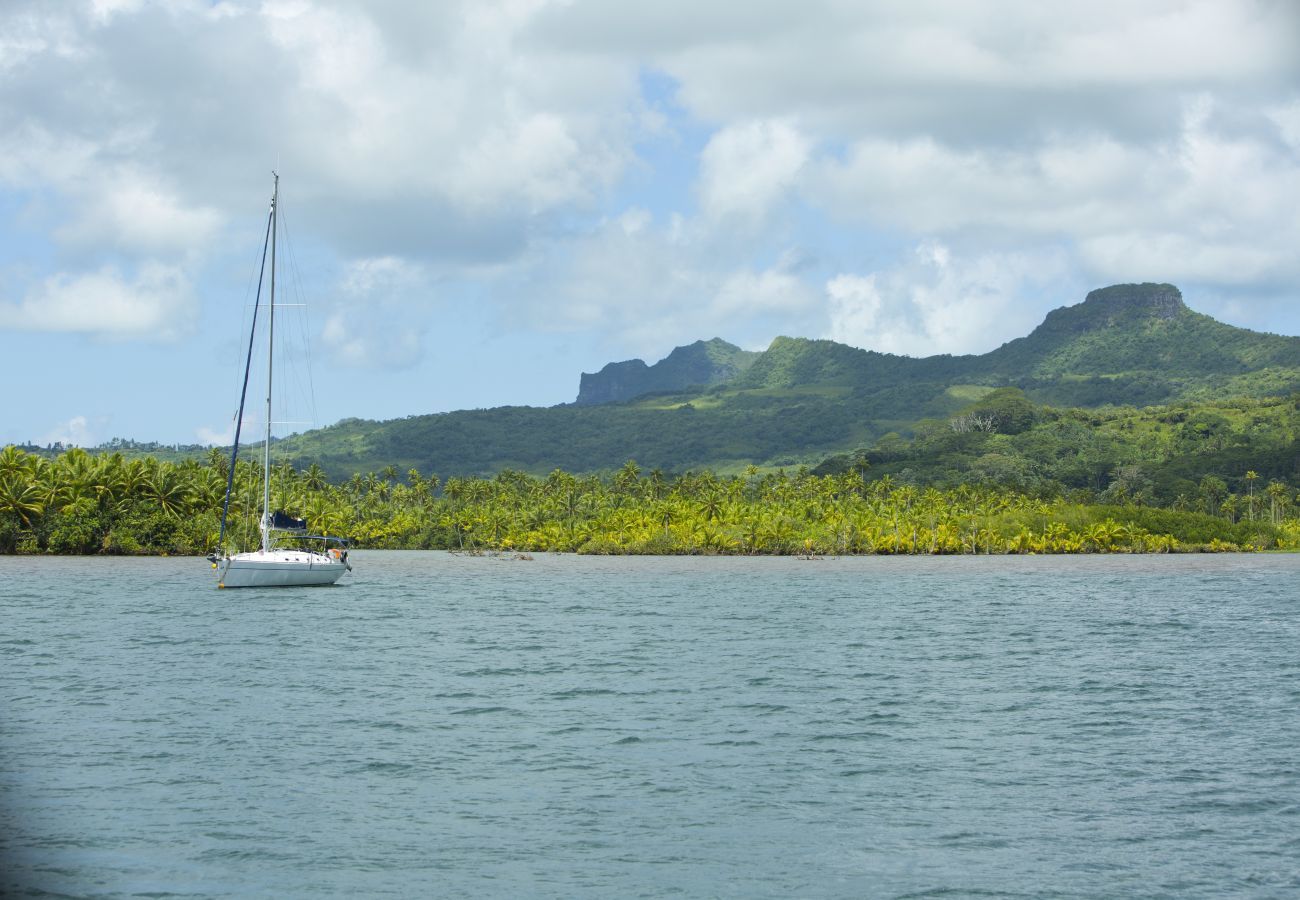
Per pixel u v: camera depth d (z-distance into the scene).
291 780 35.09
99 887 26.02
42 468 179.00
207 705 47.38
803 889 26.38
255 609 91.94
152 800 32.69
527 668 59.88
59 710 45.78
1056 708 48.50
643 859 28.28
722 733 42.81
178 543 174.00
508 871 27.33
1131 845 29.48
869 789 34.75
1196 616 94.31
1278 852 28.98
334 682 54.19
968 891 26.33
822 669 60.38
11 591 107.38
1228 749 40.50
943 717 46.31
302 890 26.00
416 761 37.75
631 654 66.44
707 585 137.25
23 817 31.00
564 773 36.38
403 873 27.14
